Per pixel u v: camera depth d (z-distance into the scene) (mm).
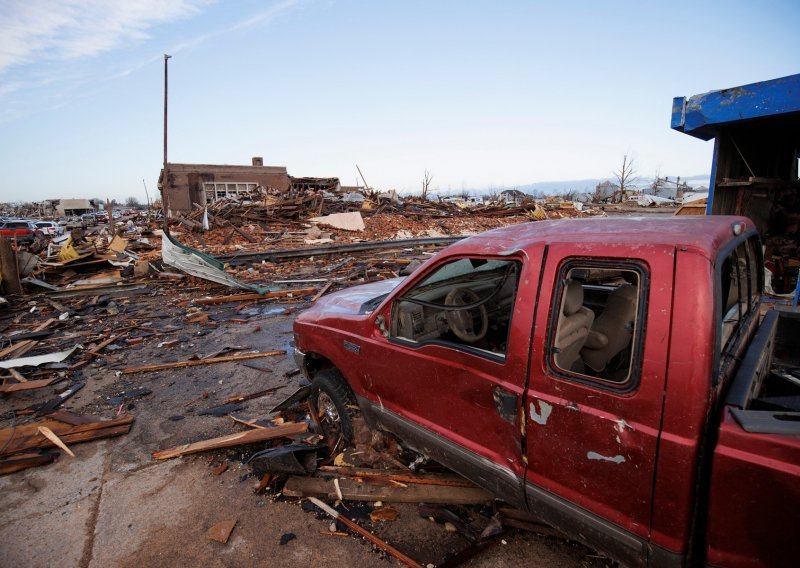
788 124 6633
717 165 6844
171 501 3373
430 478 3301
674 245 1767
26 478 3734
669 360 1680
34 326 8617
